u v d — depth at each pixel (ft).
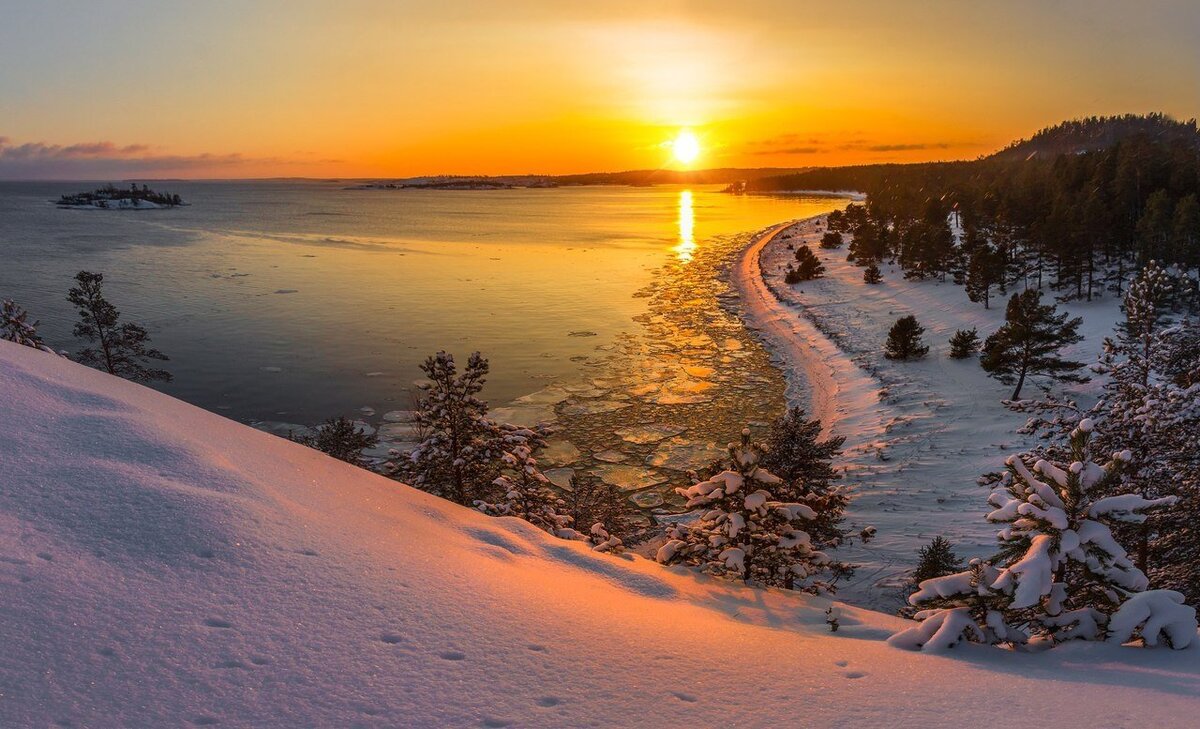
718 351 202.08
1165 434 46.91
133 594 14.51
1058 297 233.35
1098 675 19.12
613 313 259.60
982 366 150.51
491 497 56.70
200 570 16.12
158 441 22.49
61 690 11.21
